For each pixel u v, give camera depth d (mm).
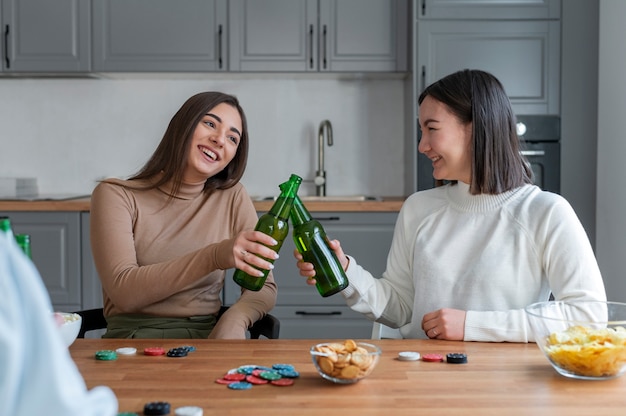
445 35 3768
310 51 3896
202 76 4184
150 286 1715
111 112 4254
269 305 1905
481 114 1656
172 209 1969
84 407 618
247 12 3883
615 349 1111
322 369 1109
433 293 1700
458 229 1722
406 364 1246
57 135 4258
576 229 1594
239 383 1104
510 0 3758
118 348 1364
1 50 3896
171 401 1025
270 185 4273
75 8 3891
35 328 601
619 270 3551
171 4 3881
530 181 1785
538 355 1317
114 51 3898
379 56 3900
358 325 3688
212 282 1936
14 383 581
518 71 3771
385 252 3701
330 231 3691
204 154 1925
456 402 1024
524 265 1633
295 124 4262
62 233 3662
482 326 1447
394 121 4254
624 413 977
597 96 3770
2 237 622
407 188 4148
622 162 3500
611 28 3609
